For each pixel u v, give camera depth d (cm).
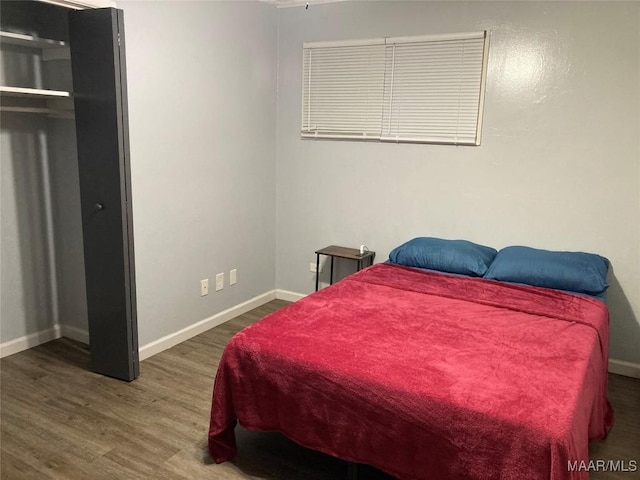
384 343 212
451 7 327
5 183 299
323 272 411
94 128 261
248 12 360
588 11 291
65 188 317
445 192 351
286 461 225
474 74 326
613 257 308
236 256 383
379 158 370
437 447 170
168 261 324
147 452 225
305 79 387
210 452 219
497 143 328
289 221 418
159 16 294
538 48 307
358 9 358
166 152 311
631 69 286
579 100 301
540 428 155
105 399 267
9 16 283
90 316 287
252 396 210
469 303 264
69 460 218
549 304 261
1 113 291
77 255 322
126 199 265
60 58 295
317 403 193
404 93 352
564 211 316
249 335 216
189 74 319
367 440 184
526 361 198
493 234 340
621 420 262
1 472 209
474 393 173
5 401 262
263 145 395
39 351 321
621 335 312
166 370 301
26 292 320
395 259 345
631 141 292
